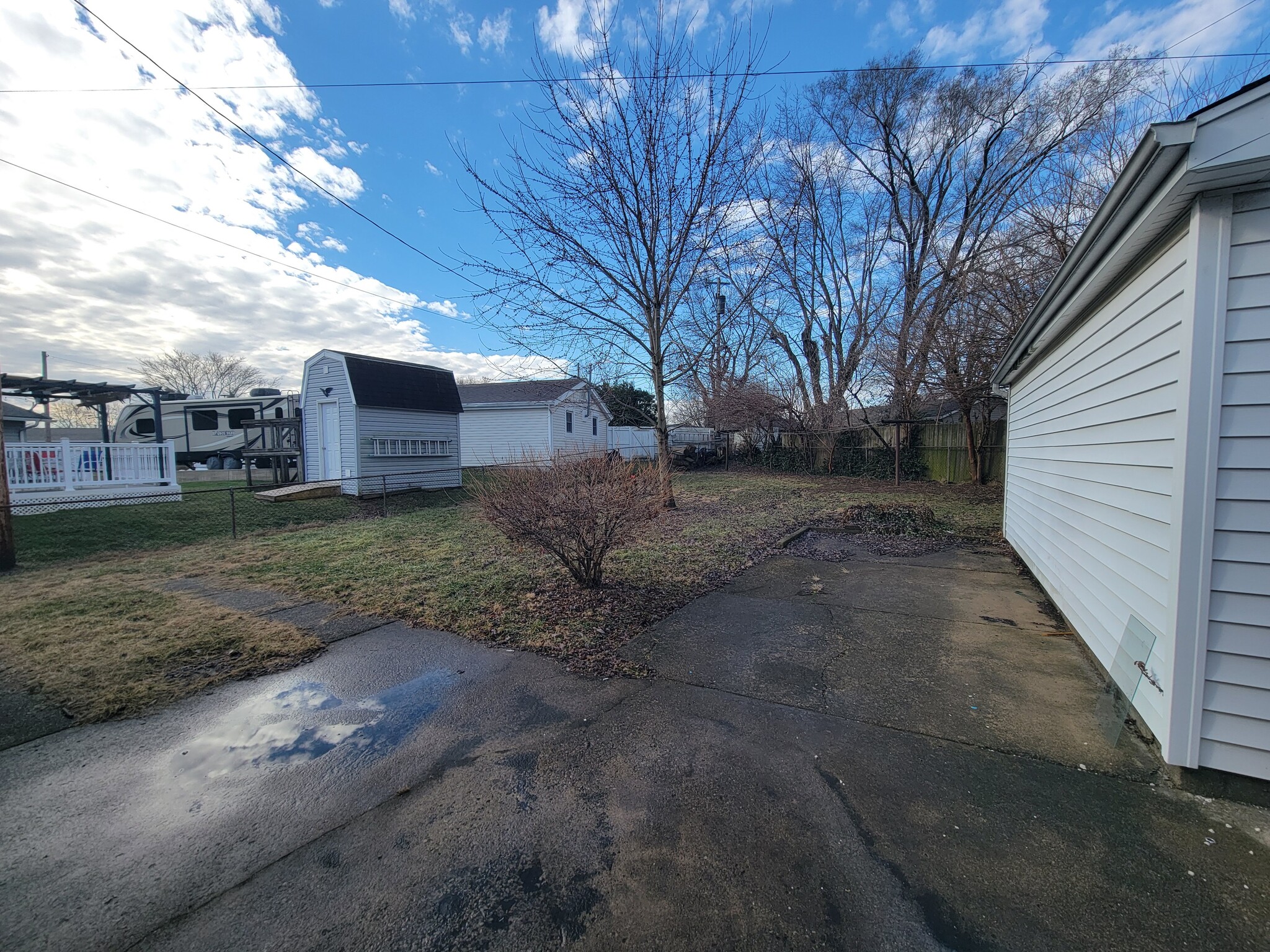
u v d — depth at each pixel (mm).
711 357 11023
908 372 15195
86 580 6004
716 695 3189
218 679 3471
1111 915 1664
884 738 2699
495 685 3367
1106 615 3398
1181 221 2400
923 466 16938
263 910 1727
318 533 8781
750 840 2006
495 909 1721
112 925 1670
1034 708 2982
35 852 1996
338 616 4676
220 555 7223
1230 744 2221
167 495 10945
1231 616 2213
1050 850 1942
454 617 4578
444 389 15047
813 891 1770
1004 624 4379
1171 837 2004
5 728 2896
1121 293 3215
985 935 1601
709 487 15203
